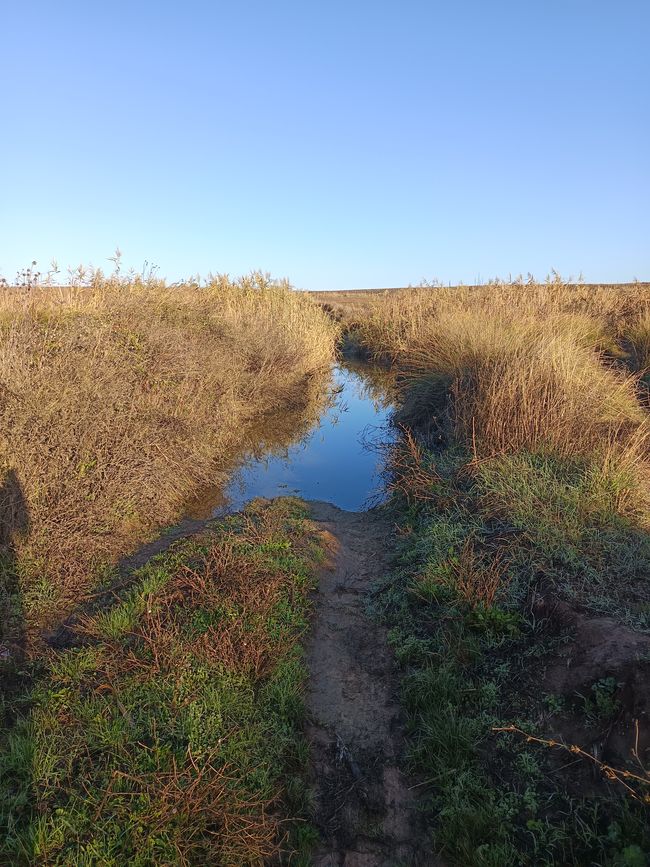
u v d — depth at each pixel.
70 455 5.92
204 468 7.61
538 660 3.86
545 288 15.15
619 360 11.02
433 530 5.59
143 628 4.27
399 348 14.48
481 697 3.79
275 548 5.49
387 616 4.85
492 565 4.70
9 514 5.14
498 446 6.57
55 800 3.03
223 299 14.23
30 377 6.17
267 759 3.37
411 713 3.87
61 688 3.78
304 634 4.58
